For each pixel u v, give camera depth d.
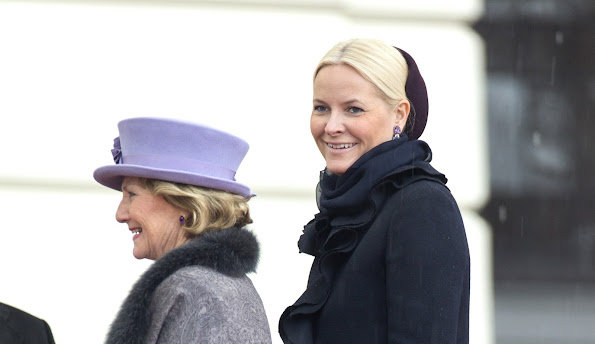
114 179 9.33
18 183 23.19
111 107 23.98
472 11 24.70
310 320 9.25
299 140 24.03
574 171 24.91
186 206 8.95
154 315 8.53
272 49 24.36
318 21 24.45
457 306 8.65
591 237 24.78
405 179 9.15
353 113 9.41
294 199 23.61
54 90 23.89
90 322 22.41
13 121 23.58
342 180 9.58
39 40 24.06
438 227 8.75
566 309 24.64
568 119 25.08
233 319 8.54
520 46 25.03
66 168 23.44
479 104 24.78
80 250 22.81
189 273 8.62
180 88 24.20
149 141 9.13
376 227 9.07
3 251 22.58
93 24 24.23
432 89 24.73
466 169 24.72
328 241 9.31
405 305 8.57
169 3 24.39
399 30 24.50
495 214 24.70
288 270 22.84
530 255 24.73
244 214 9.40
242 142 9.42
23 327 8.81
